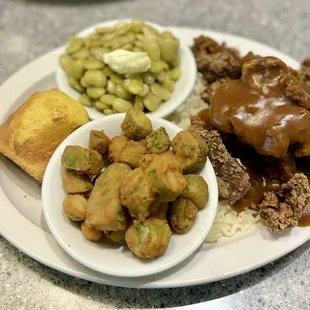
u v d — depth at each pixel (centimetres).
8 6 34
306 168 22
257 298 19
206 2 35
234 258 19
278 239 20
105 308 19
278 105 20
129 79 24
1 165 23
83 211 18
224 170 21
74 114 22
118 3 35
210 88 26
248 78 21
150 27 27
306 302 19
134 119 20
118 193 18
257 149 21
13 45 31
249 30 33
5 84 26
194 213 18
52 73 27
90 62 24
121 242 19
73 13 34
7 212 20
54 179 20
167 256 18
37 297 19
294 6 35
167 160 18
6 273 20
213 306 19
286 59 27
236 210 22
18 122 22
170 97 25
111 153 20
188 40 29
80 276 18
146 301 19
